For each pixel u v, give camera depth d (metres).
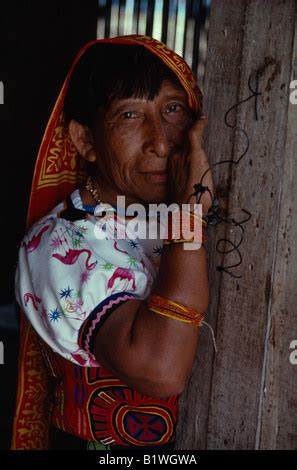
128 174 1.55
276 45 1.46
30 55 4.34
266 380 1.51
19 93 4.39
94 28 4.21
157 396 1.46
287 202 1.45
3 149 4.44
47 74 4.35
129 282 1.48
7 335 3.87
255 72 1.50
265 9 1.48
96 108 1.55
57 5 4.26
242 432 1.56
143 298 1.51
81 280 1.48
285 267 1.46
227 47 1.56
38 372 1.90
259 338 1.51
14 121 4.41
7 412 3.40
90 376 1.60
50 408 1.77
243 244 1.54
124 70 1.49
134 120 1.52
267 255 1.49
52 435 1.93
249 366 1.54
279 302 1.48
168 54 1.52
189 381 1.68
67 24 4.26
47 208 1.77
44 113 4.38
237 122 1.54
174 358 1.42
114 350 1.45
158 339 1.42
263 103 1.49
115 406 1.60
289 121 1.44
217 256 1.60
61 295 1.49
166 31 4.07
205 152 1.61
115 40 1.52
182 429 1.69
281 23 1.45
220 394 1.61
